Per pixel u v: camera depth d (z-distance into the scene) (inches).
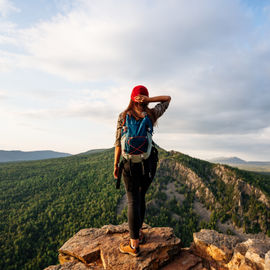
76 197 6171.3
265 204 5078.7
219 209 5285.4
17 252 3344.0
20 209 5300.2
